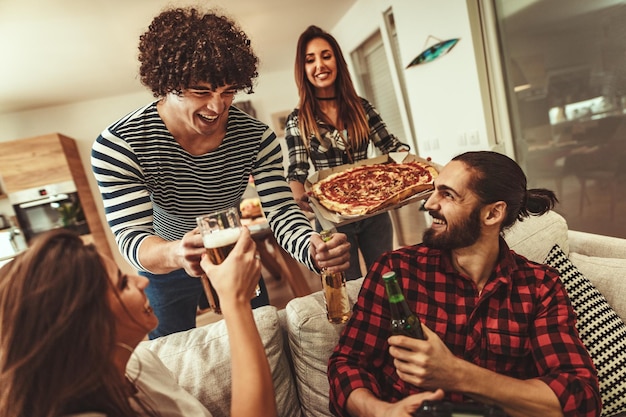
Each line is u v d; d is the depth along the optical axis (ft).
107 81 15.12
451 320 3.23
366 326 3.36
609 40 6.17
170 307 4.83
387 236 6.54
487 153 3.16
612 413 3.48
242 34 3.34
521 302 3.18
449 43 8.86
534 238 4.39
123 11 9.59
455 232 3.08
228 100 3.25
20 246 15.53
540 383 2.66
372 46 13.44
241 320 2.39
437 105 10.06
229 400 3.44
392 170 5.78
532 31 7.39
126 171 3.48
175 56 2.88
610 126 6.55
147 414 2.36
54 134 15.28
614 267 4.02
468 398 2.95
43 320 1.83
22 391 1.85
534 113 7.88
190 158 3.75
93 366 1.93
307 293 10.37
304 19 13.29
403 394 3.20
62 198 15.61
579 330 3.66
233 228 2.67
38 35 9.90
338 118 6.46
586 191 7.30
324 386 3.66
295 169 6.46
